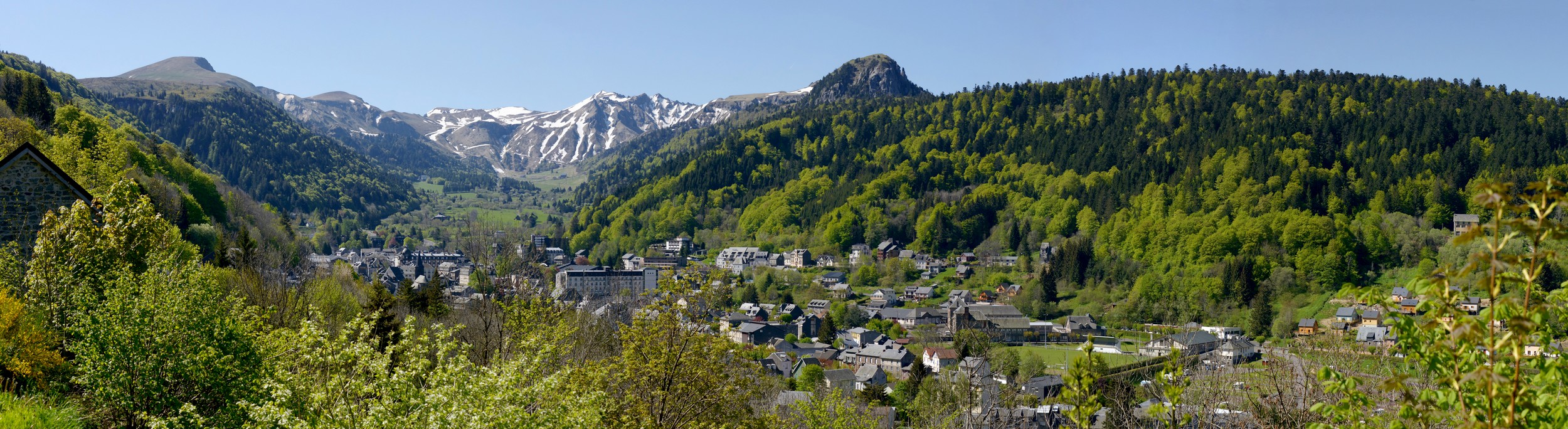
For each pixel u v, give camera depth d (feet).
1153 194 627.87
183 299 64.13
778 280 589.32
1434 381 32.24
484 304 101.09
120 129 434.71
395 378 49.47
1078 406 37.11
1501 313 25.70
